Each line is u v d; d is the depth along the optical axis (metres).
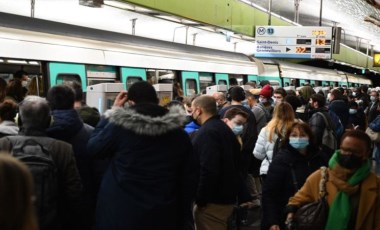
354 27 22.69
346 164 2.68
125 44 8.85
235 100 5.80
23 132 2.89
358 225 2.64
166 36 14.07
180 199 3.00
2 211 1.14
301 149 3.46
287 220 2.91
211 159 3.68
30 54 6.48
